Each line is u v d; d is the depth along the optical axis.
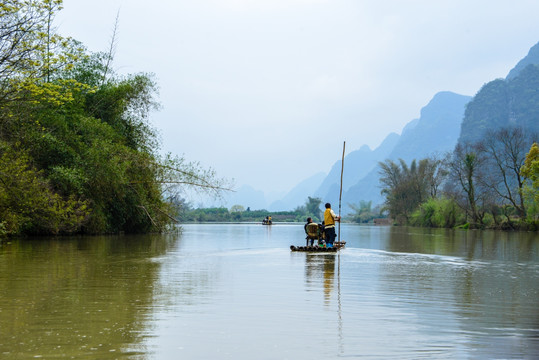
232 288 8.59
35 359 4.30
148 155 29.66
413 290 8.68
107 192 27.25
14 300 7.14
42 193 22.81
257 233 36.53
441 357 4.64
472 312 6.77
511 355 4.73
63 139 25.89
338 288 8.77
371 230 54.50
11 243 20.34
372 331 5.57
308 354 4.66
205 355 4.56
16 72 16.84
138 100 31.67
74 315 6.13
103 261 13.06
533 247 23.05
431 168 89.00
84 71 29.67
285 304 7.13
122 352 4.58
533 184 51.84
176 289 8.37
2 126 20.70
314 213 153.12
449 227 67.50
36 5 16.41
